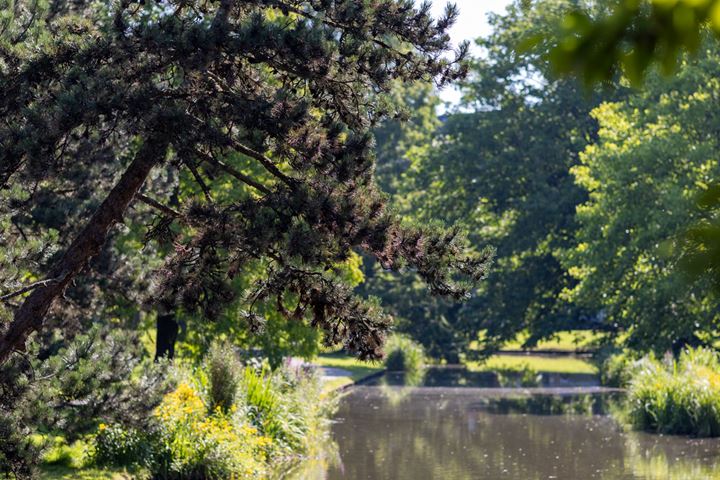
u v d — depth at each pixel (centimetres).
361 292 6228
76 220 1498
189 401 1998
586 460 2297
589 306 4038
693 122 3309
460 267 1223
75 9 1457
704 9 159
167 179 1736
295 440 2434
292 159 1234
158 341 2669
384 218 1183
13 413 1271
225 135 1163
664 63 164
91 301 1574
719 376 2856
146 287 1584
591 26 168
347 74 1243
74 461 1736
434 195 5619
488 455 2373
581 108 5178
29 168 1130
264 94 1220
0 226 1388
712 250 175
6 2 1353
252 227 1171
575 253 3816
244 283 2511
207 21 1173
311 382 2967
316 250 1142
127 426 1459
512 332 5419
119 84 1130
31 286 1184
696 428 2756
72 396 1366
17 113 1186
